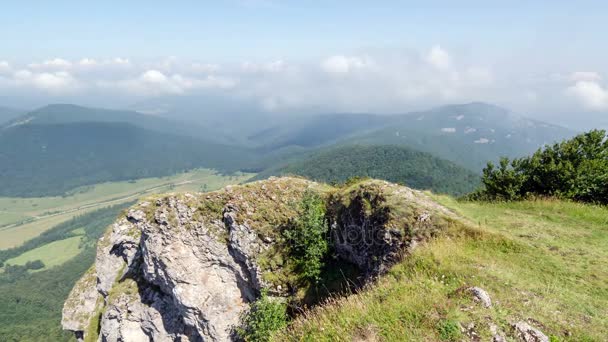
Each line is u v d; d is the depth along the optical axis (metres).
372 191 17.52
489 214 17.78
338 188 22.11
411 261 12.06
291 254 20.08
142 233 23.73
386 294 9.87
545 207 18.81
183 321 23.14
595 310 8.83
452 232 13.81
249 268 20.59
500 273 10.56
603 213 17.14
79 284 32.28
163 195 24.50
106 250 28.56
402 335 7.76
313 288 18.59
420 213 14.91
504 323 7.80
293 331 9.90
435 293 9.23
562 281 10.55
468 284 9.87
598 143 20.33
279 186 23.66
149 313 24.02
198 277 21.86
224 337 21.34
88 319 29.89
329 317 9.50
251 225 21.12
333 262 19.05
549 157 21.52
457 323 7.71
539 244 13.46
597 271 11.20
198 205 22.86
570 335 7.65
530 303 8.86
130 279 25.97
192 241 22.09
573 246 13.30
